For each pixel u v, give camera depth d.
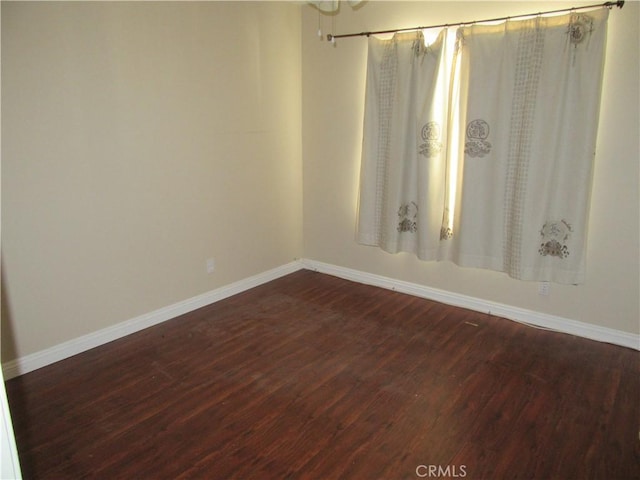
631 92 2.55
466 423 2.12
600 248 2.80
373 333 3.03
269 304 3.51
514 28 2.75
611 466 1.85
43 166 2.43
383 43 3.33
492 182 3.01
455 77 3.05
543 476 1.80
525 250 2.92
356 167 3.81
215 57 3.22
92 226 2.70
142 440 2.01
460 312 3.36
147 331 3.04
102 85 2.62
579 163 2.68
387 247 3.58
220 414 2.19
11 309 2.42
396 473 1.82
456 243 3.25
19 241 2.40
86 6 2.48
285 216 4.10
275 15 3.62
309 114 3.99
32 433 2.04
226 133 3.41
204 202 3.34
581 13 2.54
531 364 2.63
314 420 2.15
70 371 2.55
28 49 2.29
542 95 2.71
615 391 2.37
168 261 3.17
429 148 3.21
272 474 1.82
